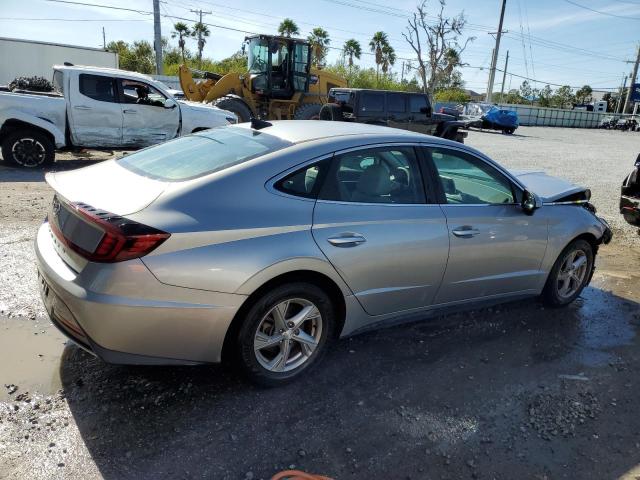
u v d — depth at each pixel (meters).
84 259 2.71
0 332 3.73
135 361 2.81
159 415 2.97
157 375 3.35
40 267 3.03
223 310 2.88
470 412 3.20
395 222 3.48
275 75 17.27
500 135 31.61
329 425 3.00
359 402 3.22
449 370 3.66
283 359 3.28
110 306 2.62
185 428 2.88
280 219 3.04
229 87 17.34
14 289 4.41
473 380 3.56
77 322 2.73
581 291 5.04
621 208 7.41
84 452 2.66
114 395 3.12
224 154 3.31
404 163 3.66
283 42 16.97
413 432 2.99
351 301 3.41
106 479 2.51
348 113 15.95
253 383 3.23
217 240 2.83
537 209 4.36
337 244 3.21
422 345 4.00
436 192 3.77
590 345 4.20
